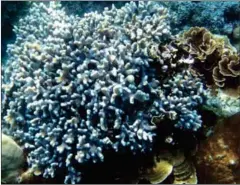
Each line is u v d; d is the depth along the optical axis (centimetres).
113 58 95
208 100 105
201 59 108
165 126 100
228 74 106
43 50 104
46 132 97
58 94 97
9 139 99
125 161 101
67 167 99
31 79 101
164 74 103
